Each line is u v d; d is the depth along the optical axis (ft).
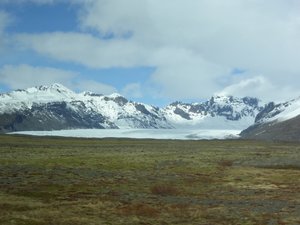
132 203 183.11
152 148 625.82
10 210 155.74
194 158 433.48
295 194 225.15
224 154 501.56
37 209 161.07
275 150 613.11
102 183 246.88
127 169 324.80
